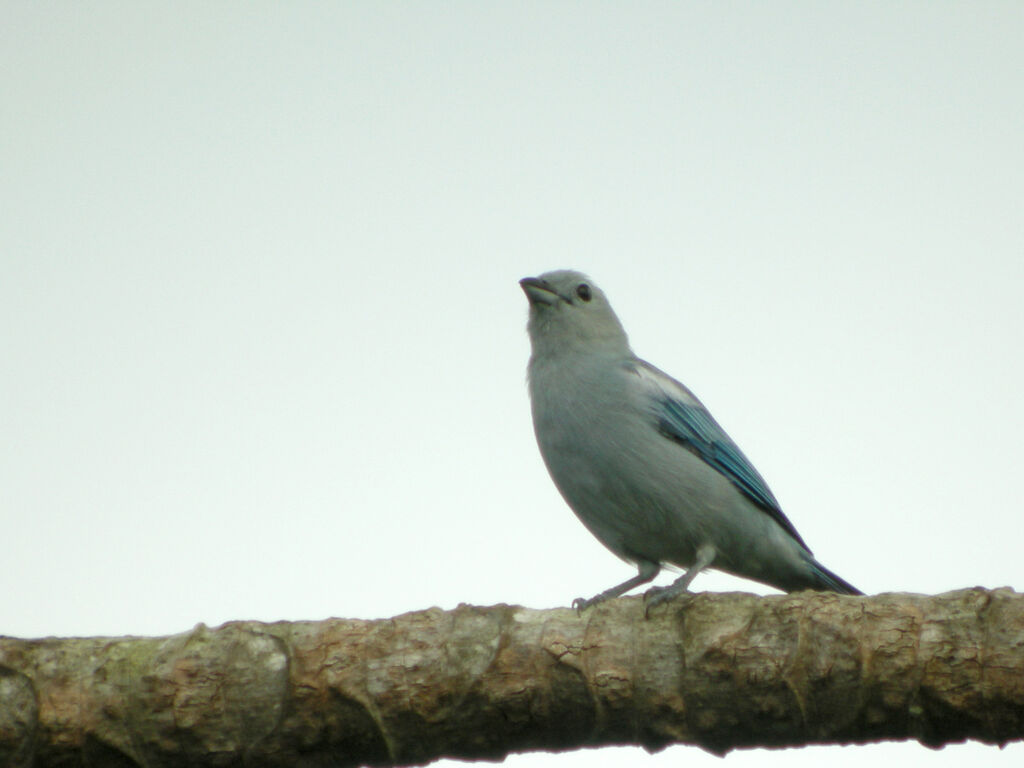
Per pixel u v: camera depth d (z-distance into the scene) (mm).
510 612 10508
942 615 9820
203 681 10188
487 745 10375
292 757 10227
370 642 10320
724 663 10016
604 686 10109
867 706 9797
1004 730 9625
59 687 10242
